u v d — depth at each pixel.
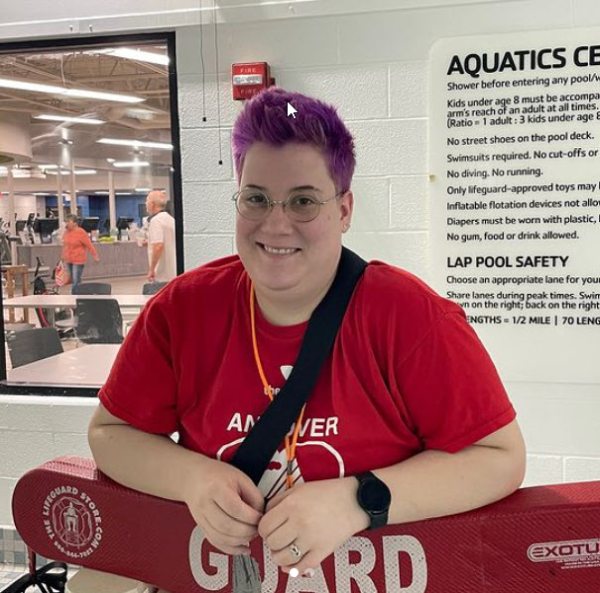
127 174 2.60
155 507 1.20
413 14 2.21
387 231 2.31
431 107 2.22
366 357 1.04
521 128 2.16
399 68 2.24
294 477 1.05
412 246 2.29
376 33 2.24
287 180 0.98
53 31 2.48
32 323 2.81
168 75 2.46
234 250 2.43
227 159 2.39
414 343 1.02
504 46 2.14
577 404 2.21
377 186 2.30
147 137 2.54
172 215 2.55
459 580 1.08
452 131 2.21
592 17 2.09
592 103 2.10
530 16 2.13
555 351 2.20
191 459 1.10
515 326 2.22
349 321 1.05
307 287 1.03
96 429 1.22
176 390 1.17
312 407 1.05
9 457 2.62
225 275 1.16
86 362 2.76
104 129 2.61
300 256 1.01
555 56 2.11
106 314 2.74
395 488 0.99
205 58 2.37
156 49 2.48
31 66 2.62
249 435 1.06
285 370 1.07
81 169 2.66
